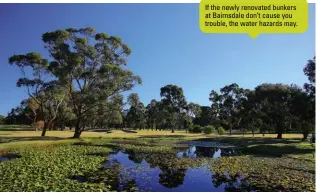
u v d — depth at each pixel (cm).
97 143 3041
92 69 3750
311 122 3422
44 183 1073
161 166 1625
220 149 2891
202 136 5106
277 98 4197
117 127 9438
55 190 981
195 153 2423
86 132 5338
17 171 1284
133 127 9362
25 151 2069
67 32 3581
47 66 3453
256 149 2670
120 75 3597
